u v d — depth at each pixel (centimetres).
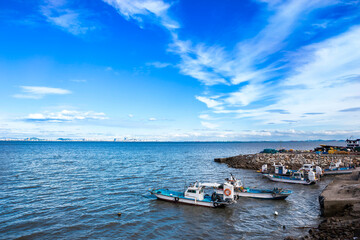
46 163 7288
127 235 2120
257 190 3494
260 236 2086
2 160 7919
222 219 2555
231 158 8362
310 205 3033
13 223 2319
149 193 3609
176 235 2133
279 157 6975
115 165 7006
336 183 3450
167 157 10588
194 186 3148
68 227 2259
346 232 1733
